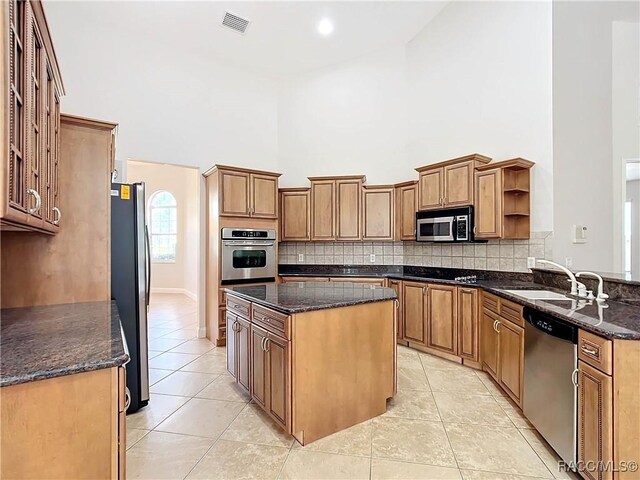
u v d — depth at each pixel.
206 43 4.61
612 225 3.65
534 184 3.34
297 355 2.09
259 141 5.34
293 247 5.28
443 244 4.29
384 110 4.93
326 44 4.74
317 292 2.72
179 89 4.68
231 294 2.82
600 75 3.59
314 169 5.30
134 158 4.34
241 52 4.86
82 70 4.02
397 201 4.62
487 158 3.61
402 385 2.98
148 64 4.46
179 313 6.10
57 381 1.07
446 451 2.05
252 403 2.68
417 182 4.30
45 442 1.05
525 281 3.39
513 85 3.53
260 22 4.22
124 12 3.96
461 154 4.05
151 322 5.44
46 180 1.58
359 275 4.49
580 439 1.72
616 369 1.53
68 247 2.16
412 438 2.18
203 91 4.88
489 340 3.04
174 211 8.61
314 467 1.91
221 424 2.37
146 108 4.43
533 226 3.34
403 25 4.46
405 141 4.79
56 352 1.22
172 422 2.40
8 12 0.97
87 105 4.04
